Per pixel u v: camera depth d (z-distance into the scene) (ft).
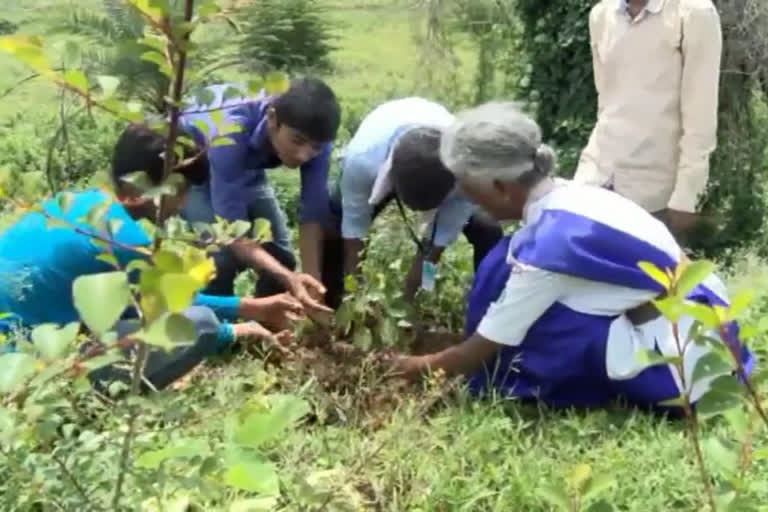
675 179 14.69
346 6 56.65
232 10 5.57
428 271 13.57
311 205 13.69
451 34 27.25
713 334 6.76
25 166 24.66
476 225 14.20
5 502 7.58
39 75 5.53
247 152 12.62
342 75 41.75
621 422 11.51
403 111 12.90
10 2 36.32
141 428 7.38
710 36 13.92
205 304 12.10
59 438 7.63
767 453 6.35
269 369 12.07
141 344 5.87
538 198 11.32
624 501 9.75
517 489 9.74
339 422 11.32
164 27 5.44
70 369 5.39
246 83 6.24
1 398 6.51
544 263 11.09
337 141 25.82
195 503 9.13
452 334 13.50
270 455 10.39
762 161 23.02
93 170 24.62
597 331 11.40
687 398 6.06
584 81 22.97
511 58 25.62
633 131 14.57
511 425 11.15
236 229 6.41
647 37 14.30
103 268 10.75
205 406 9.68
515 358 11.75
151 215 9.32
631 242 11.11
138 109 5.63
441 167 11.66
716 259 21.01
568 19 22.72
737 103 21.68
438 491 9.78
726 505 6.40
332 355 12.17
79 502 6.66
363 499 9.73
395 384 11.60
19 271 10.93
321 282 14.15
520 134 10.89
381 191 12.35
